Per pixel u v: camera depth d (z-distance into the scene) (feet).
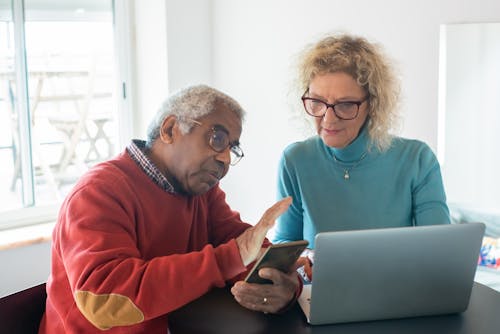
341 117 5.71
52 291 4.99
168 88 9.93
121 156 5.29
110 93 10.28
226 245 4.56
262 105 10.22
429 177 6.15
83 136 10.08
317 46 5.91
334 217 6.17
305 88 5.98
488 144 8.43
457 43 8.45
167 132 5.08
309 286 5.24
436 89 8.73
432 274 4.46
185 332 4.44
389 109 5.89
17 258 8.69
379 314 4.53
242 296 4.68
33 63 9.43
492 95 8.34
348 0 9.21
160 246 5.29
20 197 9.56
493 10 8.24
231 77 10.50
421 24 8.73
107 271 4.36
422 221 6.00
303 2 9.58
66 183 10.02
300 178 6.32
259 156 10.40
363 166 6.16
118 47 10.12
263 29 10.02
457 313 4.71
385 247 4.29
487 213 8.46
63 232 4.70
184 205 5.44
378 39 9.05
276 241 6.57
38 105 9.57
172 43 9.89
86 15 9.82
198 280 4.38
